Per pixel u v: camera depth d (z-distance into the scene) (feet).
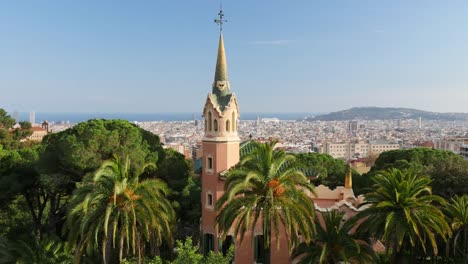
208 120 146.30
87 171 157.99
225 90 149.38
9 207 185.78
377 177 132.98
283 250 136.77
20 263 127.03
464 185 182.50
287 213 112.16
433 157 214.69
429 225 124.77
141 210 112.06
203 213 147.84
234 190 110.42
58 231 180.55
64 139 159.63
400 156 229.04
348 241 125.80
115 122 179.22
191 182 198.90
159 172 176.35
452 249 145.79
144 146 176.86
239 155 152.76
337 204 147.74
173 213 126.82
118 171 113.80
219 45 151.53
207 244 146.82
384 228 123.85
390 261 142.82
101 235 127.24
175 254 158.81
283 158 118.32
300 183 122.52
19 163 170.71
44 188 172.45
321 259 119.14
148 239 113.09
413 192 123.44
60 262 131.03
